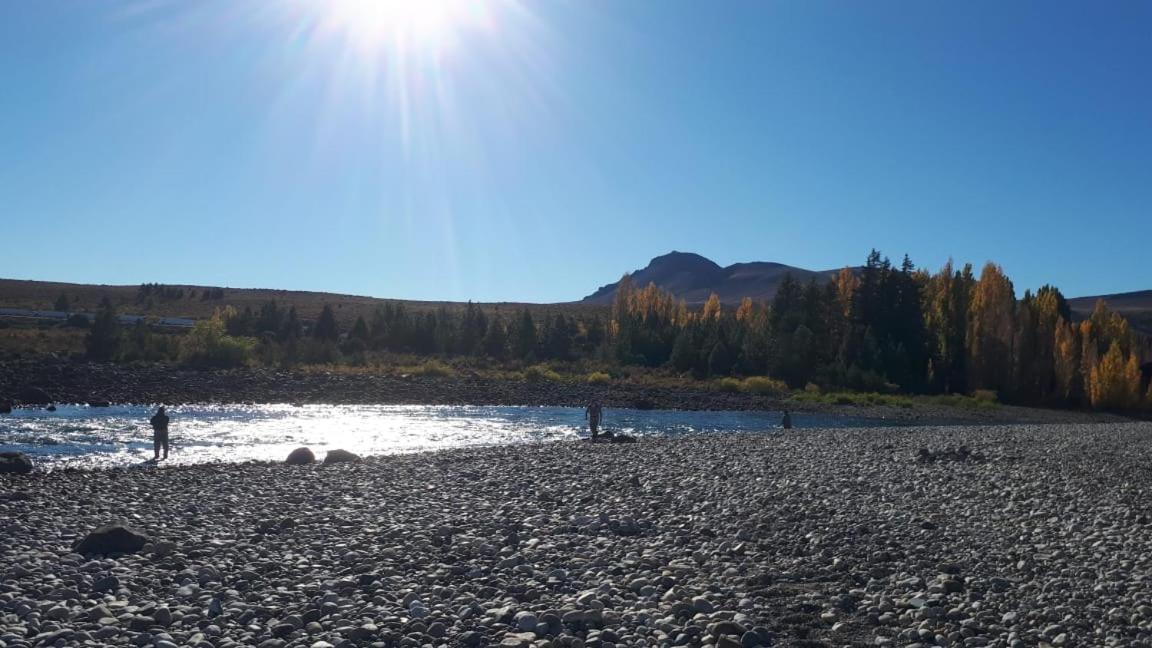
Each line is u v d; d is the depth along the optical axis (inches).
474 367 3292.3
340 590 414.9
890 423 2354.8
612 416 2196.1
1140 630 371.6
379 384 2532.0
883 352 3393.2
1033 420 2763.3
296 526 579.2
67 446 1211.2
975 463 1008.9
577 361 3718.0
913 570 478.9
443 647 337.4
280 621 363.3
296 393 2292.1
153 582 419.2
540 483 808.9
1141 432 1780.3
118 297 5733.3
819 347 3503.9
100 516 610.2
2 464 870.4
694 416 2306.8
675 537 557.0
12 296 5152.6
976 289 3614.7
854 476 882.1
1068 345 3380.9
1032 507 696.4
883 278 3624.5
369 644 338.0
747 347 3457.2
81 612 364.2
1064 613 397.1
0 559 458.3
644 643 344.2
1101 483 847.1
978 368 3444.9
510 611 381.4
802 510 659.4
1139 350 3890.3
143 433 1395.2
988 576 469.1
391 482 815.7
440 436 1552.7
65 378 2108.8
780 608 402.3
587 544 532.1
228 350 2775.6
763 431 1684.3
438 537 539.5
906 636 362.0
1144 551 531.8
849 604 410.3
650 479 845.8
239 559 477.7
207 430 1482.5
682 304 4975.4
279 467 947.3
